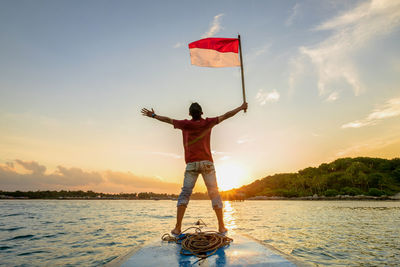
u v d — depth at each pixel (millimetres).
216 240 2674
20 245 5977
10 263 4375
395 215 18016
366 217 15914
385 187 123500
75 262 4438
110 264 2156
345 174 143000
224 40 4301
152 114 3445
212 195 3402
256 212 22484
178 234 3328
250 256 2277
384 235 7828
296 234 7910
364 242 6562
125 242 6355
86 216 15750
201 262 2117
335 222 12211
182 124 3375
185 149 3459
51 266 4188
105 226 9938
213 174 3418
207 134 3445
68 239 6789
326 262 4574
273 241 6648
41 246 5863
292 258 2229
